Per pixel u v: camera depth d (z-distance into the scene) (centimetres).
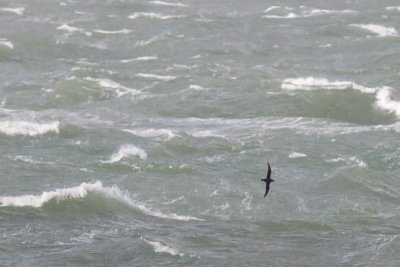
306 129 16525
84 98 18475
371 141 15912
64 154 14900
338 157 15025
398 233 12244
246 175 14212
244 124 16938
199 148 15300
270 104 18200
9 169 14125
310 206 13150
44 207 12694
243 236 12081
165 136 15725
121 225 12331
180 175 14075
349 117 18012
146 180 13862
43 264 11094
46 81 19588
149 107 17975
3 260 11156
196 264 11206
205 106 18062
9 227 12088
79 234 11969
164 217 12694
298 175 14288
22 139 15500
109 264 11175
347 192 13625
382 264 11394
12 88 19000
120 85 19325
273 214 12862
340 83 19725
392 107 18212
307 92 18700
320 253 11669
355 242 11962
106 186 13575
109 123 16750
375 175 14088
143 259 11288
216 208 13038
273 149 15338
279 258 11488
